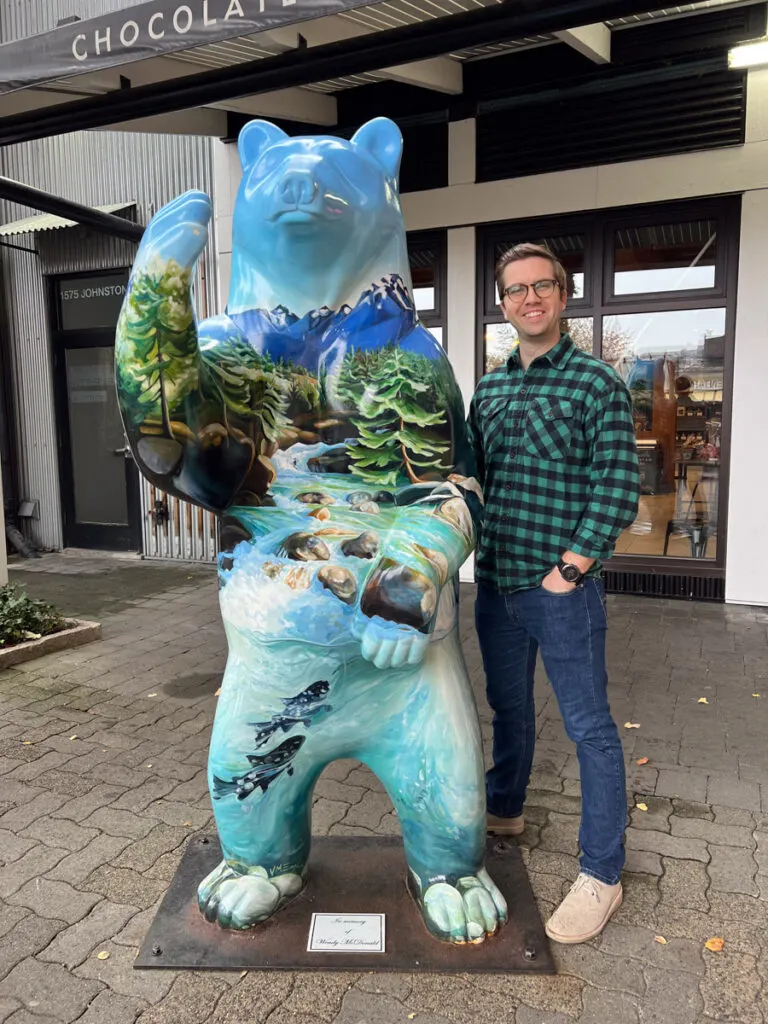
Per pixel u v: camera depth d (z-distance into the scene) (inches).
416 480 73.1
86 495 329.7
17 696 161.0
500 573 90.2
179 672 176.1
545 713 148.6
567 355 86.7
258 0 116.6
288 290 72.5
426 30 134.1
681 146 211.9
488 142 231.9
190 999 76.8
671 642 191.0
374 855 97.7
